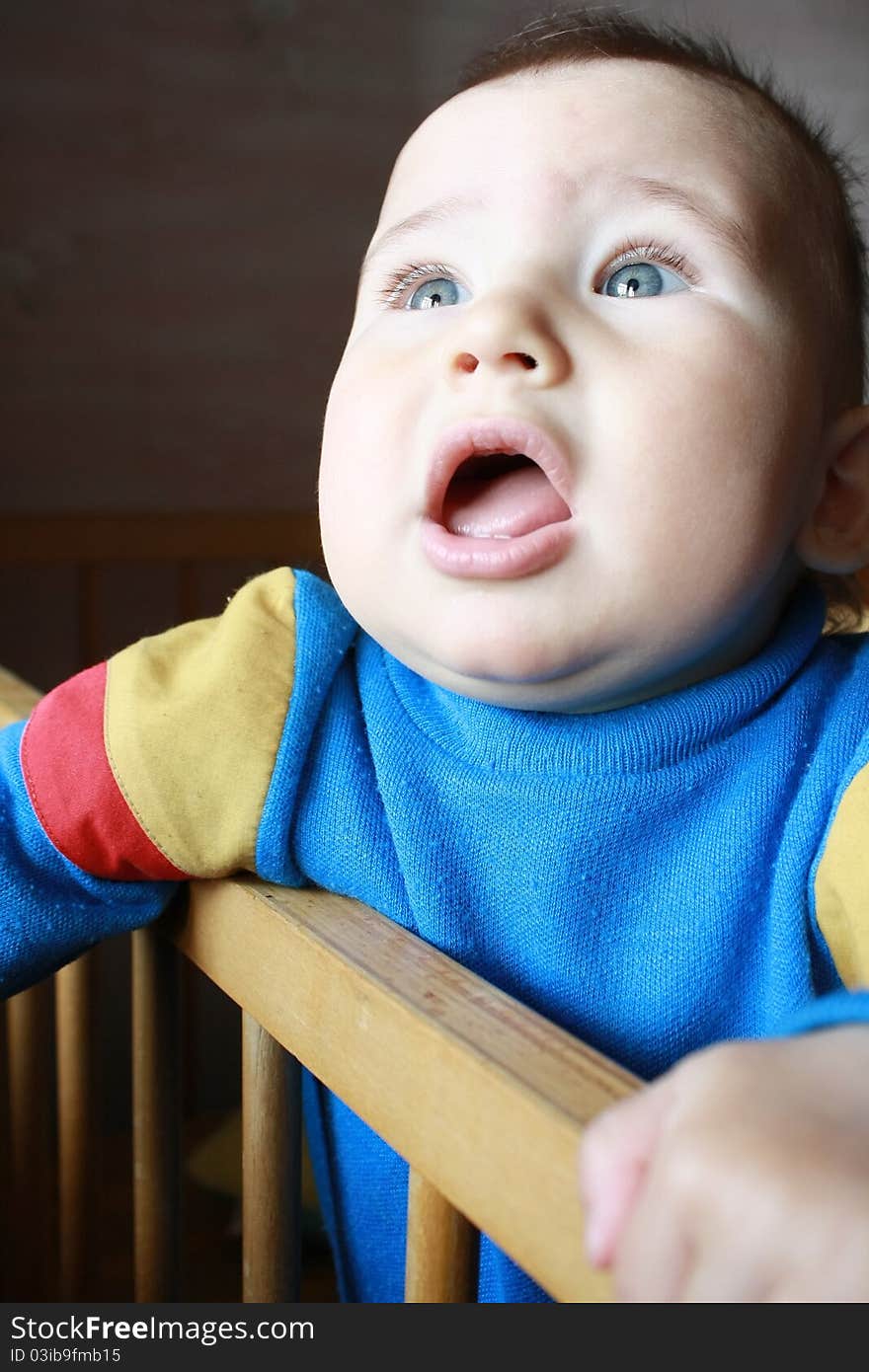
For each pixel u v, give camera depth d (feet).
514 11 7.20
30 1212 2.89
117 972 6.36
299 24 7.06
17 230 6.66
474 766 1.94
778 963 1.88
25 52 6.59
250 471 7.25
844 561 1.99
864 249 2.11
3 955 2.03
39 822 2.01
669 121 1.77
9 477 6.80
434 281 1.79
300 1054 1.64
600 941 1.92
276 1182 1.86
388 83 7.25
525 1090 1.16
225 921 1.94
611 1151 1.00
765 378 1.71
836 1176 0.88
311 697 2.01
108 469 6.97
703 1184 0.91
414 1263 1.38
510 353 1.59
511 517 1.61
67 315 6.81
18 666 6.65
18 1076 2.86
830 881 1.83
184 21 6.84
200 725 1.96
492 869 1.94
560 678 1.68
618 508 1.59
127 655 2.12
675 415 1.61
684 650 1.71
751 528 1.69
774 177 1.84
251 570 7.04
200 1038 6.20
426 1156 1.32
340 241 7.27
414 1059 1.34
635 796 1.87
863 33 7.98
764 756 1.89
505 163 1.74
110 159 6.79
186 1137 4.95
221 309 7.09
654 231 1.71
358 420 1.73
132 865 2.01
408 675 2.07
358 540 1.73
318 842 1.98
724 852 1.89
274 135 7.07
